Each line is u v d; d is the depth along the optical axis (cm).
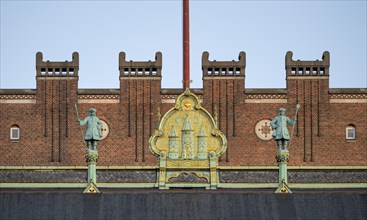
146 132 9731
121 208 6506
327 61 9850
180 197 6575
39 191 6706
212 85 9800
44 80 9812
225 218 6438
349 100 9800
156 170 7338
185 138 7306
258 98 9794
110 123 9738
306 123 9750
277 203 6556
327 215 6512
